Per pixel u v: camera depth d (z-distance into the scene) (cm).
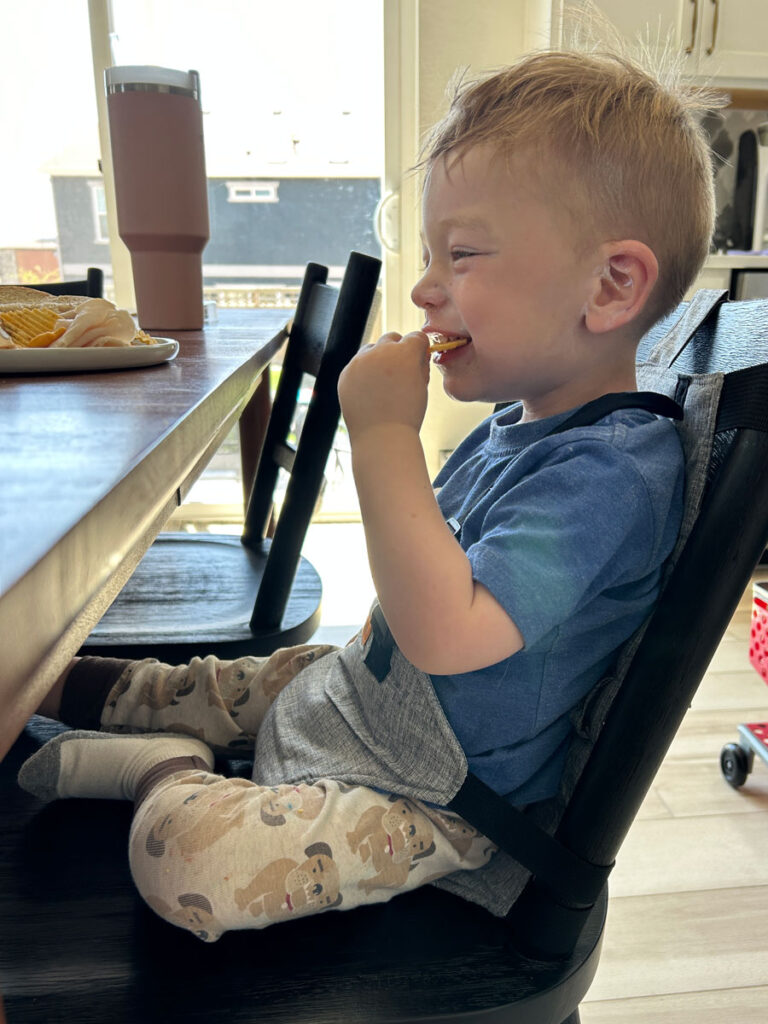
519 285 58
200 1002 47
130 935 51
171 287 104
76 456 31
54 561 21
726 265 236
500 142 57
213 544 128
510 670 57
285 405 118
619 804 48
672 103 62
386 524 53
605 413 59
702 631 46
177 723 73
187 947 51
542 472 55
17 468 29
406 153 251
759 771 142
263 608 94
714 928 106
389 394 55
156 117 96
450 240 60
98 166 255
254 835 52
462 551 53
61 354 59
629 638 56
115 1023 45
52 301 84
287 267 286
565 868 49
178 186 99
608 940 104
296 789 56
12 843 60
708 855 120
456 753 55
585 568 51
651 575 56
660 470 54
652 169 58
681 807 131
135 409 44
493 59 239
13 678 18
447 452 267
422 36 236
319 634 202
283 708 68
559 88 59
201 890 50
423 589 51
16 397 48
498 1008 47
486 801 53
